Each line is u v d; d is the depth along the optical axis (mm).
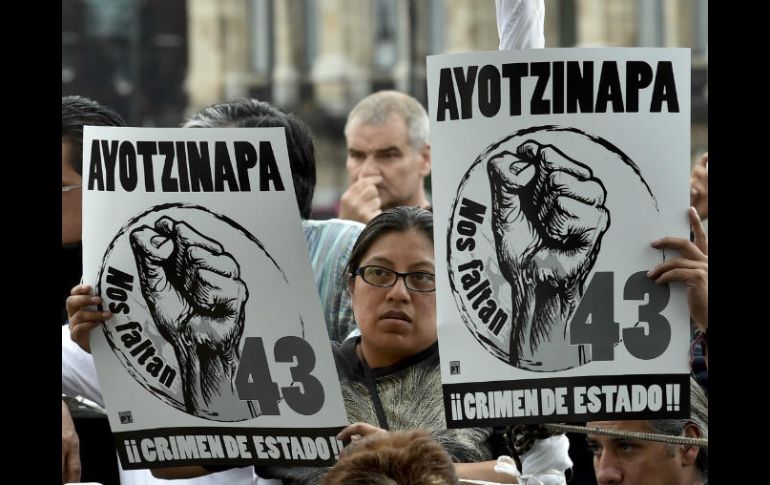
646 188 7699
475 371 7809
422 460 6469
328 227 9953
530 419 7805
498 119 7703
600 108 7672
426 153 13562
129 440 8180
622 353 7750
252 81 106375
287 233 7941
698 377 8523
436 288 7824
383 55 106312
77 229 9883
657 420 8023
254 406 8055
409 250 8492
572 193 7699
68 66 95000
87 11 94750
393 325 8492
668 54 7664
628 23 96875
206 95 103125
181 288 8039
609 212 7703
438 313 7824
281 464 8094
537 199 7715
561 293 7738
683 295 7707
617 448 8016
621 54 7648
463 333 7805
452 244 7789
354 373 8672
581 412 7797
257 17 106312
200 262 8008
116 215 8062
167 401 8125
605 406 7785
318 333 7969
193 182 7977
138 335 8109
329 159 103438
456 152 7750
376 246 8523
